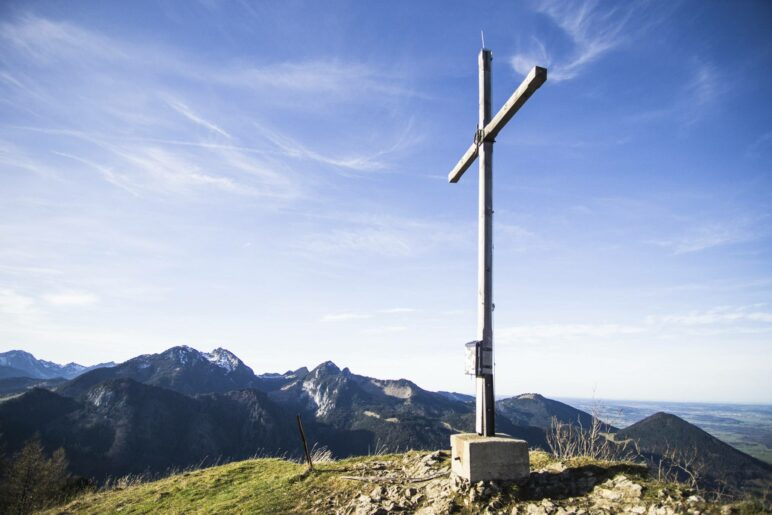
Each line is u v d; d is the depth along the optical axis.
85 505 11.74
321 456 11.85
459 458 7.28
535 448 9.23
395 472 8.90
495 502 6.38
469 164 9.36
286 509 8.13
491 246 7.99
